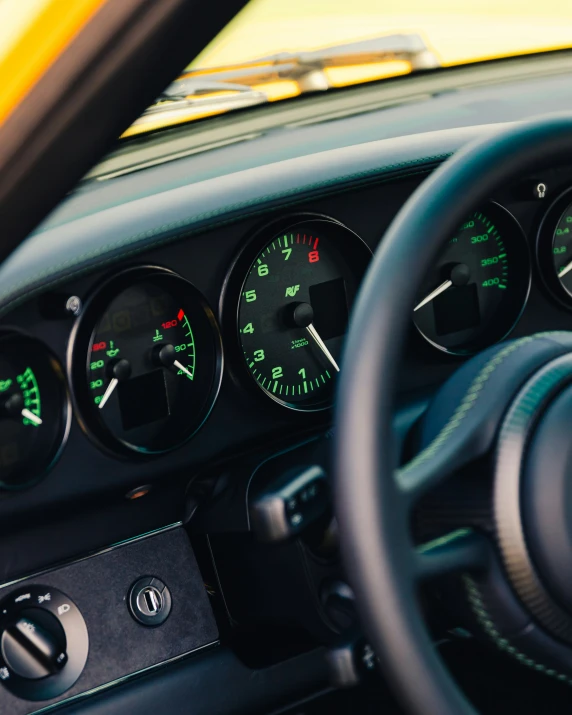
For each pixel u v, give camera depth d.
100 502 1.82
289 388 2.08
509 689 1.90
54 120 0.99
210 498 1.88
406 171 2.04
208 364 1.92
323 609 1.78
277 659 1.89
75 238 1.73
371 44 2.47
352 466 0.96
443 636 1.71
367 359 0.96
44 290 1.64
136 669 1.83
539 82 2.63
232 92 2.28
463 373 1.21
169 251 1.84
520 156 1.06
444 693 0.99
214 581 1.93
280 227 1.92
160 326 1.90
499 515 1.11
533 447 1.11
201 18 0.95
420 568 1.04
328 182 1.96
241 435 1.97
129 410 1.89
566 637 1.15
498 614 1.15
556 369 1.16
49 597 1.77
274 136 2.20
